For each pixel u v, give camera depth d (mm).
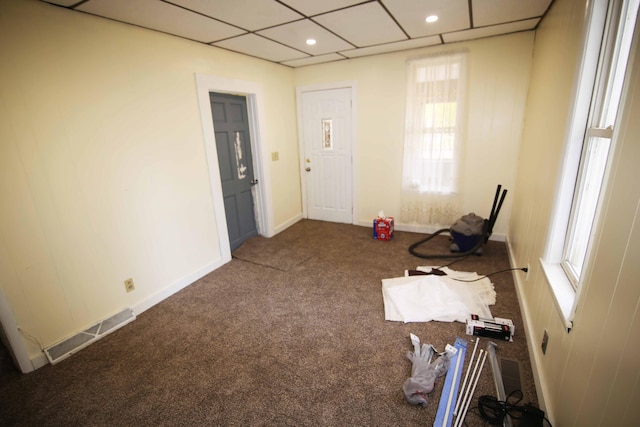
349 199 4402
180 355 1976
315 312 2385
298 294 2654
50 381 1796
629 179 897
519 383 1652
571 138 1539
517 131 3227
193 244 2920
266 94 3727
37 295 1888
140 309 2459
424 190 3773
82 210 2057
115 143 2201
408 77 3508
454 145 3473
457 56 3240
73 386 1758
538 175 2193
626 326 829
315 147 4391
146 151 2416
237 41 2809
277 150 4055
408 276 2807
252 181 3877
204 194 2980
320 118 4230
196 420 1529
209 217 3062
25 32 1712
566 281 1559
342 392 1653
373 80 3762
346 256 3389
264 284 2848
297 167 4555
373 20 2438
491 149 3383
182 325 2287
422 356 1831
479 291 2510
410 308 2307
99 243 2174
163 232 2621
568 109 1573
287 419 1517
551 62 2125
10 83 1679
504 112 3229
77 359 1959
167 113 2549
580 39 1472
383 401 1591
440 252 3379
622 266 885
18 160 1744
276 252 3562
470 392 1608
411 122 3613
